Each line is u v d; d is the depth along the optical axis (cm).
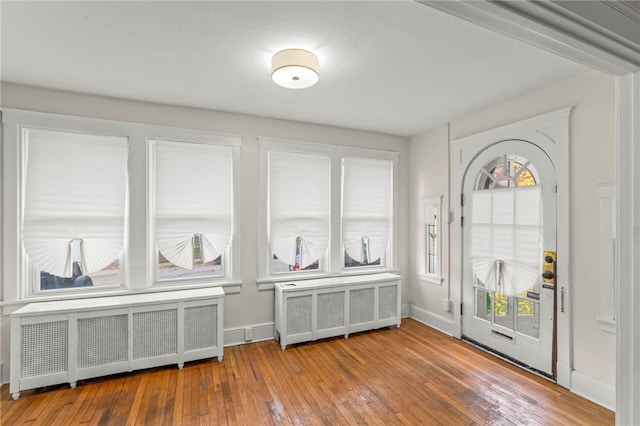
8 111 250
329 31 184
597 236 230
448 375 265
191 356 279
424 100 293
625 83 101
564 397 233
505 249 297
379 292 369
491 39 192
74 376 243
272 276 350
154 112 298
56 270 267
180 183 309
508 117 295
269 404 223
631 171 98
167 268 311
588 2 82
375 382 253
